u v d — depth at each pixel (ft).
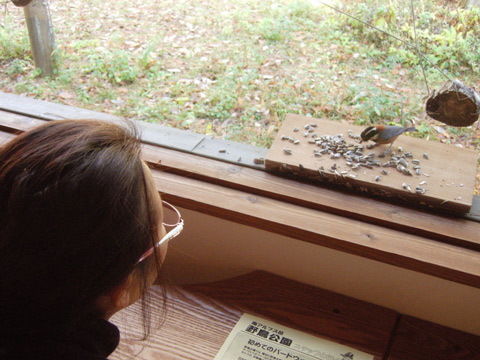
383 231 4.01
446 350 3.91
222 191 4.41
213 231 4.51
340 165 4.40
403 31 6.45
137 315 3.94
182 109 6.13
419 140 4.70
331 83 6.21
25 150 1.57
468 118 3.68
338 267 4.20
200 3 8.43
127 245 1.60
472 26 6.24
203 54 7.12
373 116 5.70
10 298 1.56
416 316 4.18
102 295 1.69
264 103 6.06
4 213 1.52
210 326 3.93
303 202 4.25
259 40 7.25
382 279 4.10
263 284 4.39
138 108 6.20
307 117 5.00
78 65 7.04
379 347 3.87
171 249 4.84
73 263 1.53
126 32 7.75
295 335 3.91
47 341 1.63
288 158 4.48
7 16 8.31
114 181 1.54
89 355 1.69
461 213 4.09
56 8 8.50
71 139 1.58
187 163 4.68
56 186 1.49
